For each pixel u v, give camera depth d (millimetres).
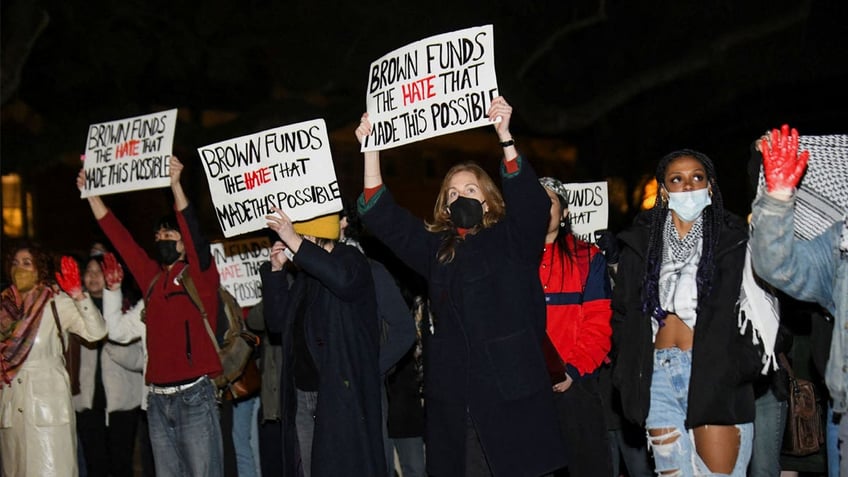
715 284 5078
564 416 6070
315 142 6508
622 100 15555
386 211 5625
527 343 5133
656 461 5285
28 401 7109
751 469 6555
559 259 6238
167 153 7203
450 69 5609
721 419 4977
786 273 4531
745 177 20391
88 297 7270
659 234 5328
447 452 5188
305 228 6480
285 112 14828
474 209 5250
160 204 23406
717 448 5051
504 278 5184
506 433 5043
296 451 6250
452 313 5219
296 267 6703
